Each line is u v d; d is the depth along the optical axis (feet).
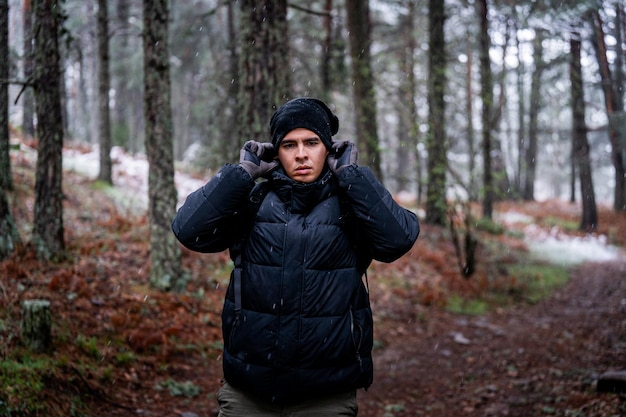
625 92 75.31
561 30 53.47
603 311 35.37
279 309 7.52
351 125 77.25
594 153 148.36
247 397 7.94
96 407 15.75
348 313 7.75
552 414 17.29
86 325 20.39
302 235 7.61
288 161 7.86
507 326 32.45
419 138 43.75
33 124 62.80
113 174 57.16
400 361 25.03
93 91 101.40
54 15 26.66
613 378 17.99
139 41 79.77
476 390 20.94
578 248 69.00
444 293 37.76
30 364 15.49
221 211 7.73
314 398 7.81
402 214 7.91
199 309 26.27
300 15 60.39
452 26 69.10
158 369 19.54
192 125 98.27
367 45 48.91
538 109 86.94
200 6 94.07
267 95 25.66
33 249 26.61
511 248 60.23
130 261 30.35
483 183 62.28
